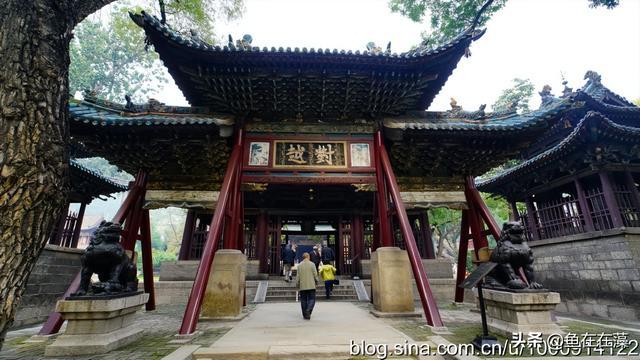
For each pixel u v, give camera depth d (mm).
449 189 11969
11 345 6945
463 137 10914
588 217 13633
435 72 10711
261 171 10867
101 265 6988
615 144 13039
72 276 14203
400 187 11828
